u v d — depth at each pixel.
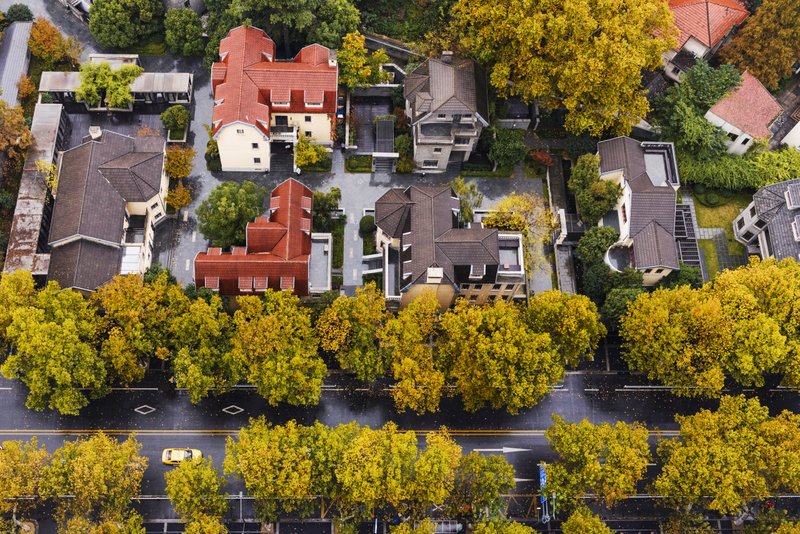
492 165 132.88
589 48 118.00
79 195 114.88
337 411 114.88
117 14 131.88
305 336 107.19
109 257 115.62
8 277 107.62
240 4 126.12
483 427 115.12
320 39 130.12
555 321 108.88
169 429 112.12
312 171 131.12
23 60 133.12
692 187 132.50
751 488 101.88
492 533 96.38
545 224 122.94
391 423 102.94
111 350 104.00
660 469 113.81
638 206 119.56
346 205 129.00
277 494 100.12
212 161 129.75
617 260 122.38
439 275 108.25
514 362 104.50
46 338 101.56
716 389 108.38
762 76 135.00
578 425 107.38
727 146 131.75
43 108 127.31
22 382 113.56
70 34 139.88
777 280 111.69
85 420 111.56
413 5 138.62
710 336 108.81
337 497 101.56
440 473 97.94
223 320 106.69
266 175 130.50
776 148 135.62
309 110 124.12
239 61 122.94
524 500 110.19
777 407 119.19
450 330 106.81
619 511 110.69
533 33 117.19
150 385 114.69
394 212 115.44
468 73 125.12
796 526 99.12
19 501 102.31
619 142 124.81
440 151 127.62
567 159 133.88
